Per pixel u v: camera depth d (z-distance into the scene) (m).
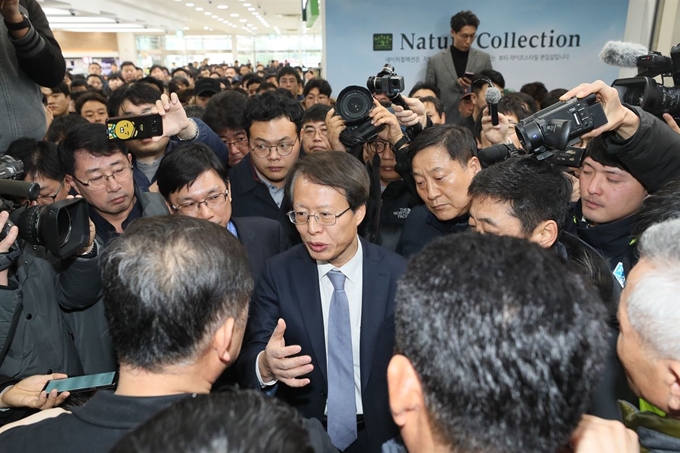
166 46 24.00
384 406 1.39
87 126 1.77
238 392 0.60
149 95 2.41
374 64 4.70
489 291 0.59
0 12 1.75
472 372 0.57
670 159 1.31
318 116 2.68
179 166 1.62
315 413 1.45
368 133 1.94
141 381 0.82
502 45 4.65
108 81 9.12
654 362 0.75
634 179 1.41
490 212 1.28
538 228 1.26
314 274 1.48
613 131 1.34
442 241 0.69
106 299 0.83
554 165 1.32
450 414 0.59
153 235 0.85
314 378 1.44
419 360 0.61
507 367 0.56
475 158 1.67
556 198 1.27
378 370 1.39
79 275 1.50
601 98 1.28
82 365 1.64
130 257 0.82
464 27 4.23
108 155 1.74
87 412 0.79
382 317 1.40
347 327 1.42
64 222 1.34
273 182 2.37
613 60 1.66
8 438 0.78
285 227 2.20
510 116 2.43
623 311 0.82
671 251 0.77
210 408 0.55
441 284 0.62
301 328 1.44
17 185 1.24
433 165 1.62
